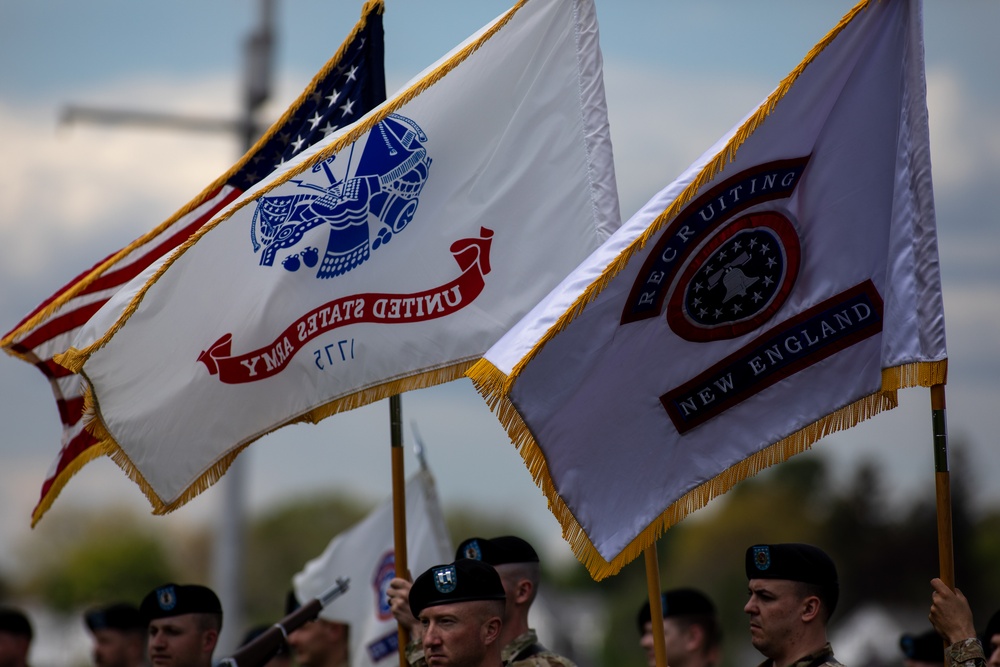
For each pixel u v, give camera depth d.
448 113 14.33
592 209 14.05
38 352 16.34
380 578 19.98
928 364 11.76
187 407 14.09
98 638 21.31
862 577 99.31
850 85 12.09
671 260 11.88
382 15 15.41
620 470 11.91
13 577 122.38
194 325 14.07
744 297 12.05
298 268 14.14
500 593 12.30
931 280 11.86
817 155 12.09
